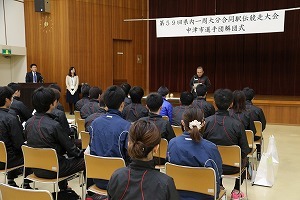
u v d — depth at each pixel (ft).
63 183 10.16
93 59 30.89
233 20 22.79
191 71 34.37
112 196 4.60
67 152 8.82
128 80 33.19
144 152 4.46
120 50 32.76
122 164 7.32
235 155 9.00
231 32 22.91
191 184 6.95
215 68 33.63
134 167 4.55
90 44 30.66
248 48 32.32
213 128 9.16
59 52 29.63
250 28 22.43
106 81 31.76
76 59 29.91
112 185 4.60
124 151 7.59
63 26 29.37
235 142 9.09
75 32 29.76
